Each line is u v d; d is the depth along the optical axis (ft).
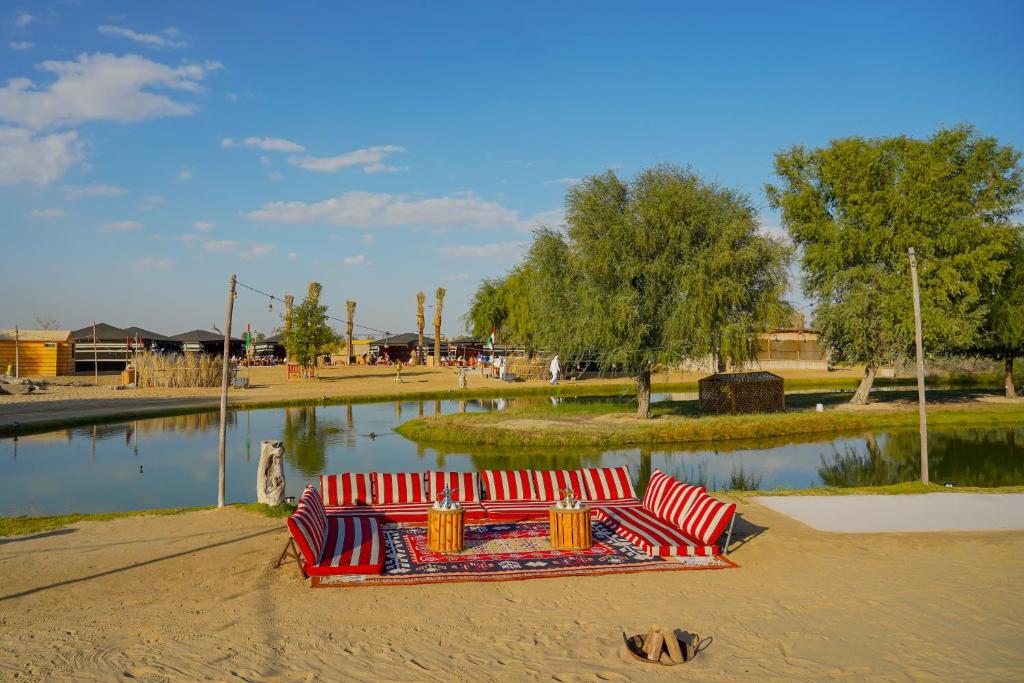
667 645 22.80
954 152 109.40
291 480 60.75
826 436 90.12
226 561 33.60
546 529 38.91
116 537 38.04
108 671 21.98
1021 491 51.39
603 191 98.53
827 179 114.32
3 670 21.99
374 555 32.24
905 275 106.11
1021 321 112.78
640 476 65.10
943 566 33.24
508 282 185.78
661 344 96.89
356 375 201.36
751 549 36.17
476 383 170.09
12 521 41.39
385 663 22.72
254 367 249.75
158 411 109.81
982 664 22.49
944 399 124.26
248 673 21.94
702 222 95.35
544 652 23.67
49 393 140.77
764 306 97.86
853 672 22.02
